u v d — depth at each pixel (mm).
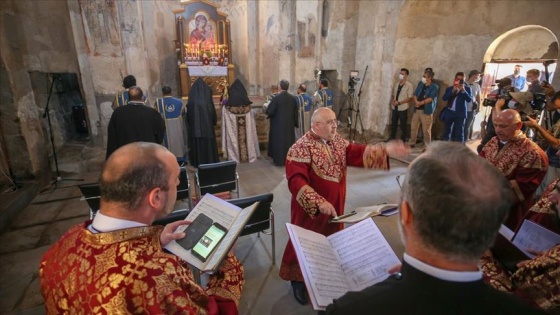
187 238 1199
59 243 847
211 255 1130
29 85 4297
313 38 7070
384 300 600
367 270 1091
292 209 2133
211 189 3324
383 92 6266
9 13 4012
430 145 691
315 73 7258
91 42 4914
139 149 851
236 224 1229
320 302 941
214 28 7645
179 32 7262
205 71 7523
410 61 6016
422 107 5668
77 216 3611
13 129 4000
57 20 4680
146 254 774
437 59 5996
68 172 4957
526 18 4742
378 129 6520
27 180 4172
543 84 3662
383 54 6137
